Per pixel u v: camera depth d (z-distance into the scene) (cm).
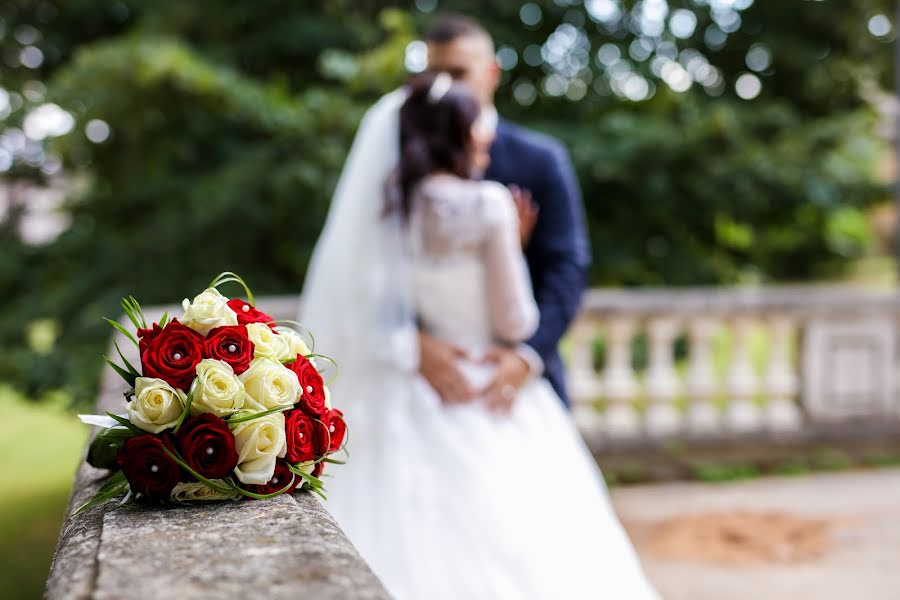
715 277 844
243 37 868
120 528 103
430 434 222
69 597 79
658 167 764
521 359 234
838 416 636
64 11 889
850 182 775
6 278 786
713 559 451
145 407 116
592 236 823
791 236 940
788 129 804
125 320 330
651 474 611
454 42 247
